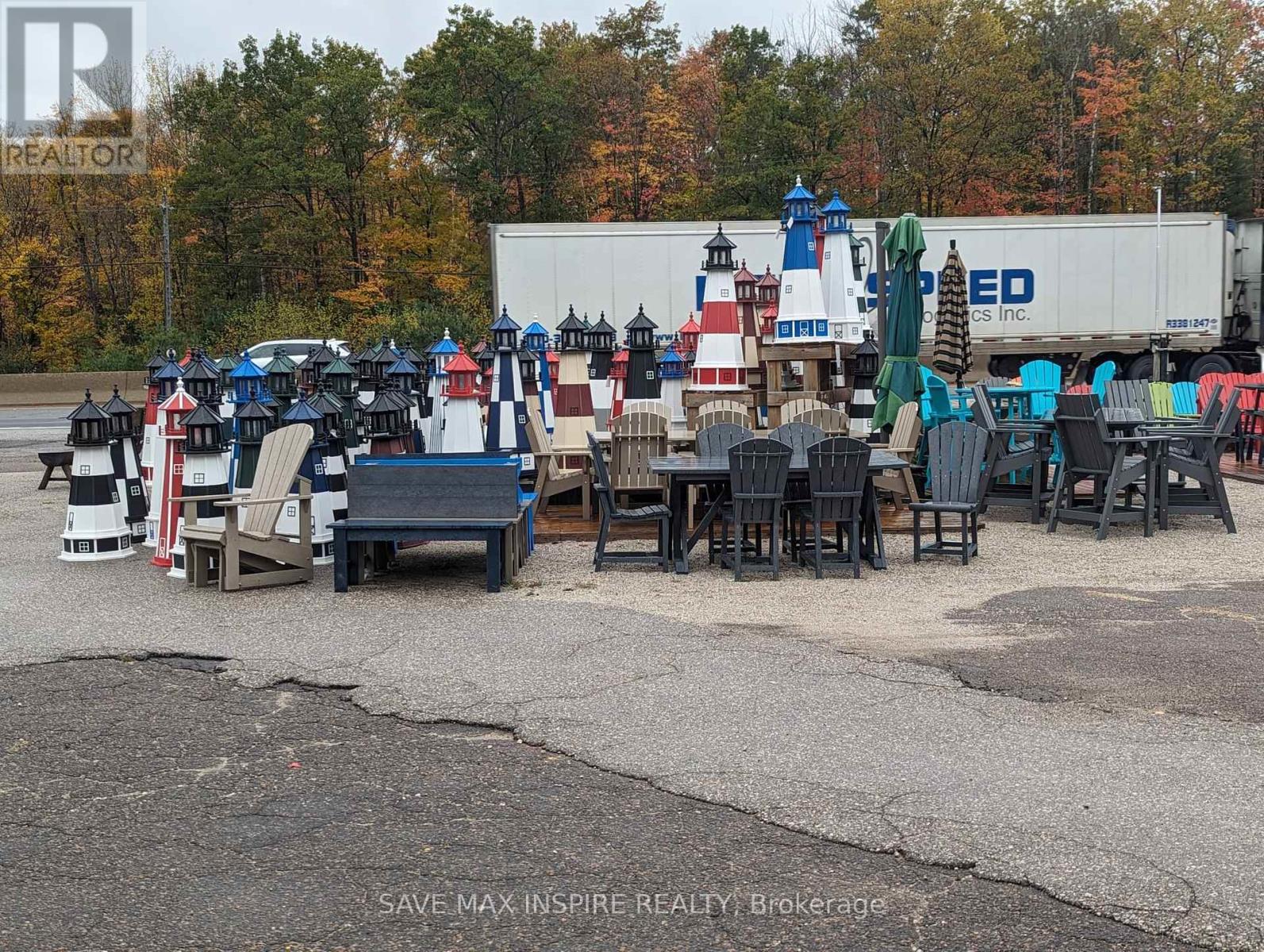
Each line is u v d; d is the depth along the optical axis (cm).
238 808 442
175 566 916
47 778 476
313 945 338
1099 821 414
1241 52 4684
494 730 532
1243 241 2792
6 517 1288
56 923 353
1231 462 1595
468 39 4788
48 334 4703
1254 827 407
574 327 1216
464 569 936
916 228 1184
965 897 361
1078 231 2667
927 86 4516
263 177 4525
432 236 4703
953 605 780
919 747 496
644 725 530
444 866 388
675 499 919
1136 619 725
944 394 1329
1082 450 1065
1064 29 5347
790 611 768
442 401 1263
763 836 408
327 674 623
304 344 3052
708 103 5391
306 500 886
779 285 1338
